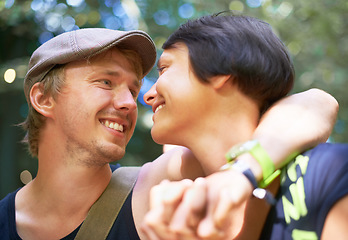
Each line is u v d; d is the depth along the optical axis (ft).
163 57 3.89
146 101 4.11
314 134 3.16
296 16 18.37
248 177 2.67
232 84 3.56
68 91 4.63
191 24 3.89
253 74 3.52
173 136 3.74
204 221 2.31
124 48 4.90
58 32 22.02
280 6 18.22
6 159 25.63
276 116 3.28
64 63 4.69
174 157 4.71
